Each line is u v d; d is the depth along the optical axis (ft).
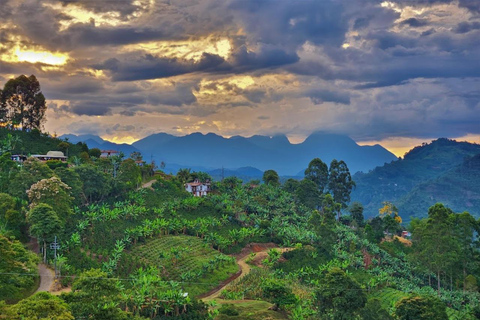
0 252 236.43
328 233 472.85
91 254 344.90
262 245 463.83
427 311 262.67
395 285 418.31
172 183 562.66
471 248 465.06
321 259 436.76
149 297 270.87
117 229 390.83
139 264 342.23
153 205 471.21
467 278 428.56
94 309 219.00
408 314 265.54
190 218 470.39
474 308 328.90
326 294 271.08
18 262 273.95
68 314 188.34
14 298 254.06
